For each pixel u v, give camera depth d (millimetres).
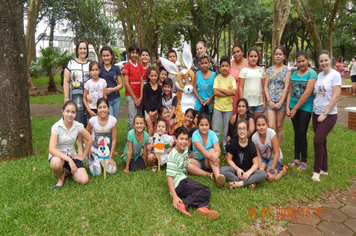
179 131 3562
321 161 4316
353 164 4980
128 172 4531
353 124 7746
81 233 2879
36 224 2963
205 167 4539
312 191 3936
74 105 3939
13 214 3129
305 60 4484
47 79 26828
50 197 3582
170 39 22078
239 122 4055
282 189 3949
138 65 5535
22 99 5199
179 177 3564
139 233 2879
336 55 35469
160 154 4656
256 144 4383
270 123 4848
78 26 20984
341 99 13562
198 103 5391
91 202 3449
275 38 7715
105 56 5258
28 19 7539
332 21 8523
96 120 4449
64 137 4008
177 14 12516
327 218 3326
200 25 20891
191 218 3152
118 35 25609
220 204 3480
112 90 5293
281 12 7719
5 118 5062
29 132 5375
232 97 5258
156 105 5363
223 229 2996
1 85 5008
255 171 4059
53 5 18531
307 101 4621
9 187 3840
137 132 4617
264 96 5164
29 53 7699
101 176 4344
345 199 3797
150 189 3854
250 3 19125
